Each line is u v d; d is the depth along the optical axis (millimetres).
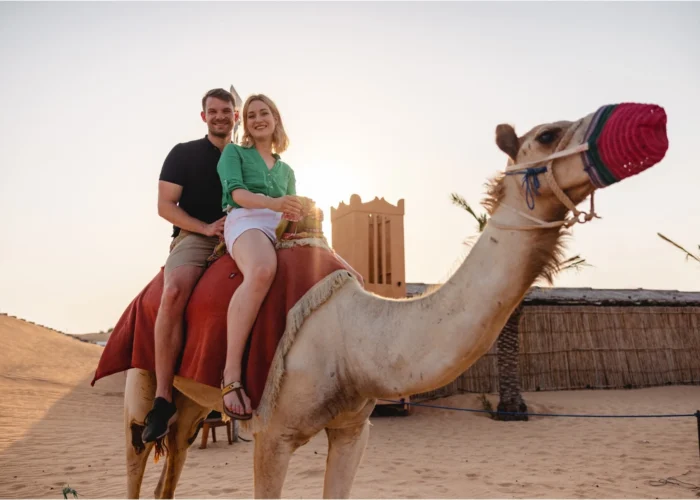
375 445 12164
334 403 3488
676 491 7812
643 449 11078
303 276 3719
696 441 11734
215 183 4875
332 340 3521
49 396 17844
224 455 10891
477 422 15734
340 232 12422
